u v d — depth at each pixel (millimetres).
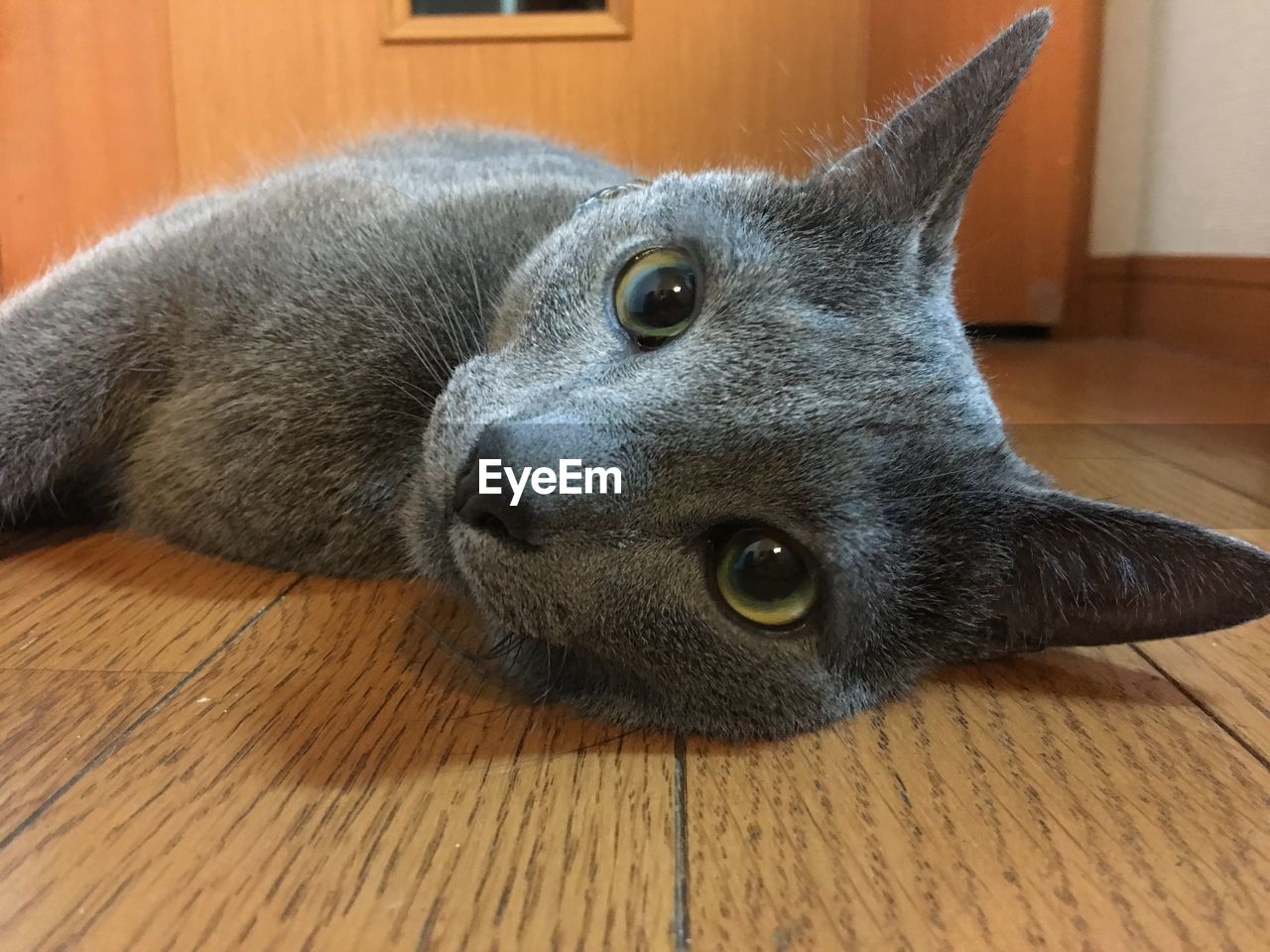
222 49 500
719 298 188
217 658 199
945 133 205
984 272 675
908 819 156
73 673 190
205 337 244
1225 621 186
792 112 521
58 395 243
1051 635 204
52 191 502
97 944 122
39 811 146
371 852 142
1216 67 585
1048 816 157
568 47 509
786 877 141
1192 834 153
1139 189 678
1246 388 514
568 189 273
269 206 260
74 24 487
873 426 182
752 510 175
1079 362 595
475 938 126
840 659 186
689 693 184
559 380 183
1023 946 129
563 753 174
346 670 197
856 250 200
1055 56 640
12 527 267
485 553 175
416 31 504
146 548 261
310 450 237
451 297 240
